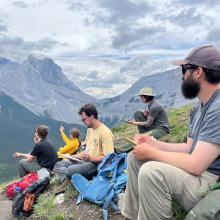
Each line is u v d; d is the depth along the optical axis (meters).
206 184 1.31
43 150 3.14
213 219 1.14
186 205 1.32
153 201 1.30
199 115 1.41
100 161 2.52
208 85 1.34
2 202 2.98
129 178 1.52
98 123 2.62
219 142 1.26
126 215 1.54
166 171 1.28
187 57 1.36
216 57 1.33
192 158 1.29
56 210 2.38
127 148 2.84
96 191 2.21
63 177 2.72
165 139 3.56
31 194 2.65
